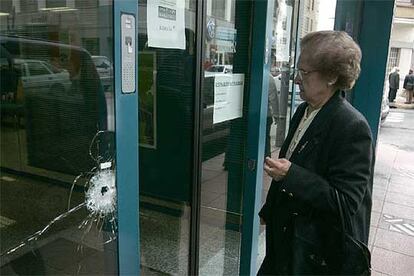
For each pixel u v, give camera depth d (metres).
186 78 2.03
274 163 1.44
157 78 2.07
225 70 2.24
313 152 1.44
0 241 1.05
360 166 1.35
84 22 1.12
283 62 3.05
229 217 2.57
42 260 1.15
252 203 2.42
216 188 2.49
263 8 2.20
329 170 1.41
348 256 1.39
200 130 2.08
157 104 2.13
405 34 21.47
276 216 1.56
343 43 1.39
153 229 2.30
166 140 2.18
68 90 1.12
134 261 1.38
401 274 3.17
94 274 1.28
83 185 1.20
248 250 2.49
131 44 1.22
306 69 1.43
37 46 1.04
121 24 1.17
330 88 1.44
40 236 1.13
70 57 1.11
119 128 1.23
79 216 1.21
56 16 1.07
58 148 1.13
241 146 2.46
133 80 1.25
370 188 1.46
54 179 1.13
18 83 1.01
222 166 2.48
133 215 1.34
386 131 10.87
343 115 1.40
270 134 3.01
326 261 1.45
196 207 2.19
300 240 1.46
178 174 2.20
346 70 1.38
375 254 3.48
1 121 0.99
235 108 2.36
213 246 2.61
